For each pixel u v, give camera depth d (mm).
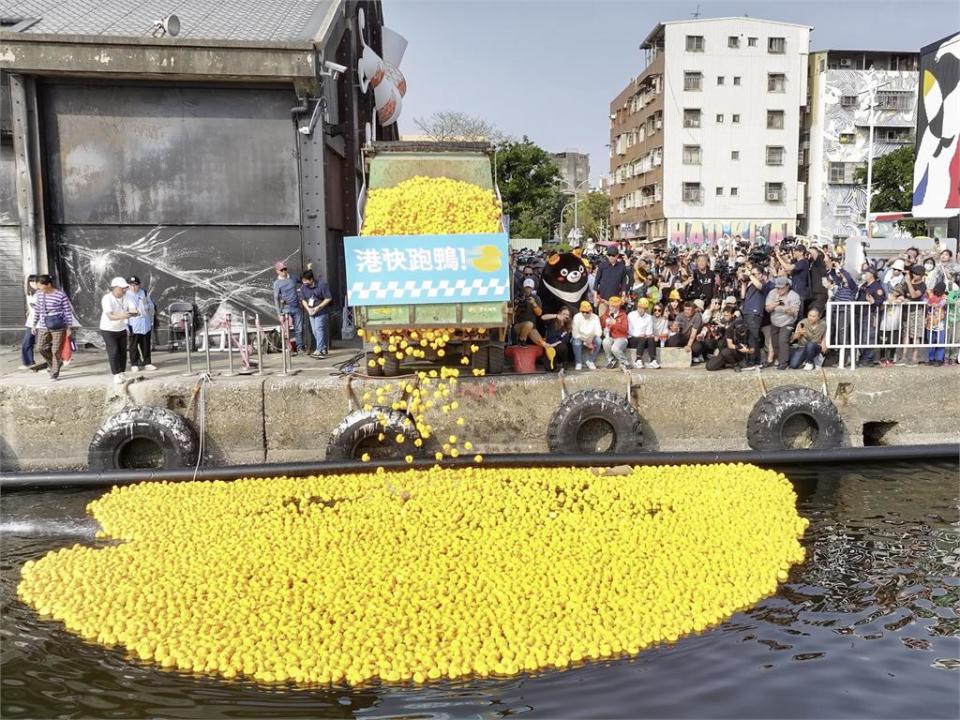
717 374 12594
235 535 8867
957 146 17656
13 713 5738
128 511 9844
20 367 13469
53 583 7805
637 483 10633
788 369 12938
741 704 5828
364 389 11953
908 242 23266
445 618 6762
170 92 15562
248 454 11977
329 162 17656
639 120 65125
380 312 11312
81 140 15531
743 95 57438
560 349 13219
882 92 58562
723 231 58188
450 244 11125
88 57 14664
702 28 56812
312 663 6176
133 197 15742
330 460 11438
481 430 12180
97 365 13906
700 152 57688
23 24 15633
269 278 16141
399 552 8172
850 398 12742
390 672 6070
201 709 5762
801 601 7527
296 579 7609
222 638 6555
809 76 59188
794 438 12469
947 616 7270
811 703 5859
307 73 15062
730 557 8211
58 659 6441
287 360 12781
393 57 26719
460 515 9391
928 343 13398
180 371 13055
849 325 13250
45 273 15508
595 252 33125
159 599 7281
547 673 6156
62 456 11938
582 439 12125
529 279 14297
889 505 10352
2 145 15594
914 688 6086
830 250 21609
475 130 58469
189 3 17828
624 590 7367
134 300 13047
